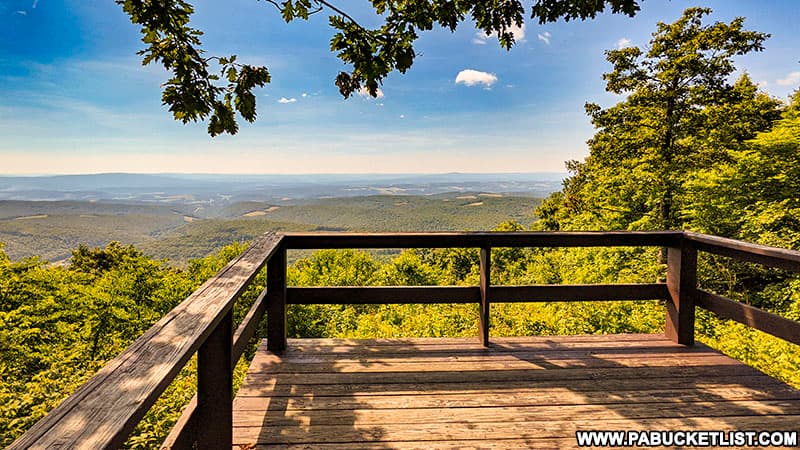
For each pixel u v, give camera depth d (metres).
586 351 2.88
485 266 2.92
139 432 4.20
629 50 12.73
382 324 13.28
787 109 13.20
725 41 11.63
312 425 1.99
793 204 10.52
